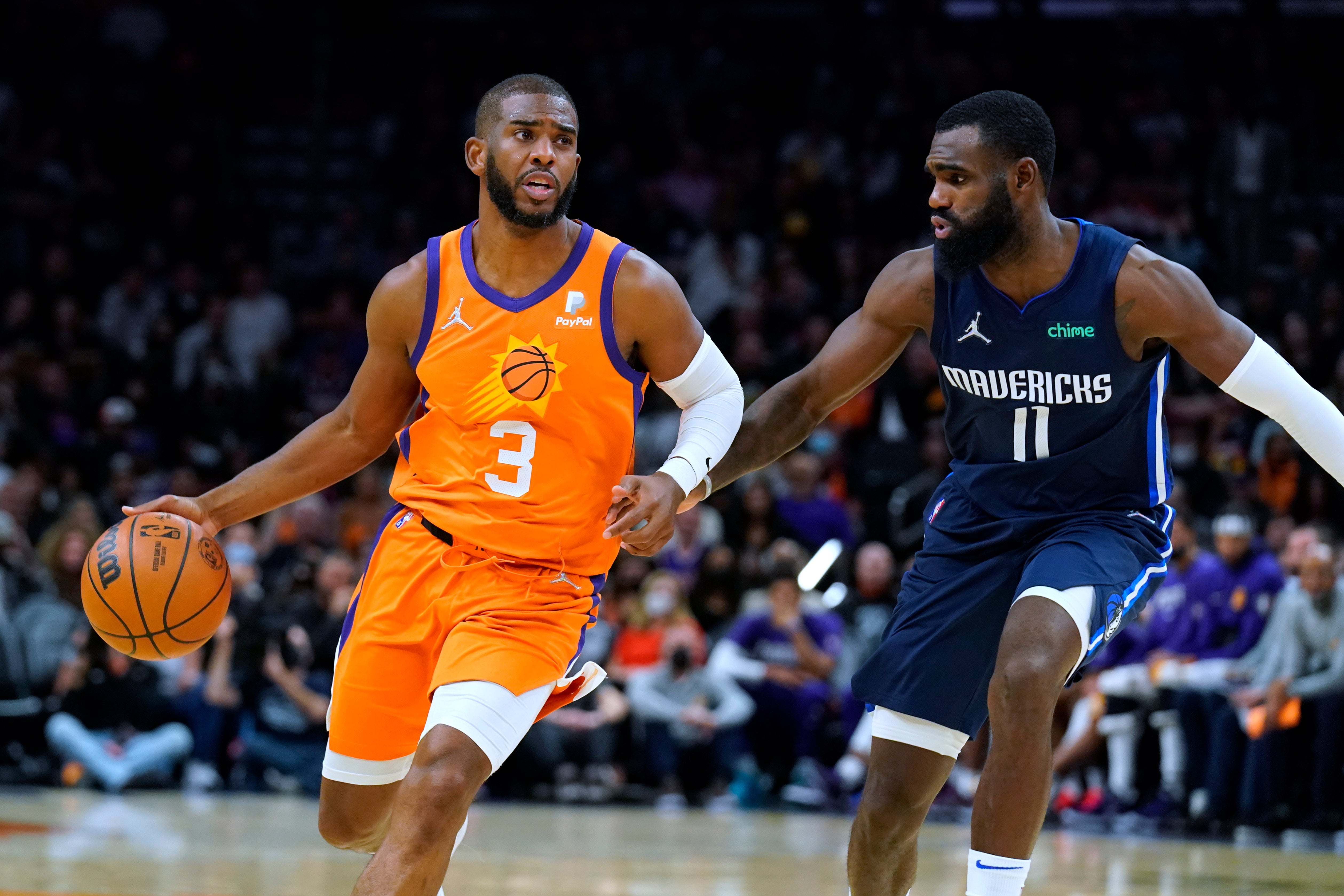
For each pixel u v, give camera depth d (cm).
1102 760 1902
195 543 722
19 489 2288
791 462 2248
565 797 2044
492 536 681
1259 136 2941
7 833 1398
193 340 2792
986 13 3650
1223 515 1809
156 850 1288
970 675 727
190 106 3388
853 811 1953
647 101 3388
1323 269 2886
